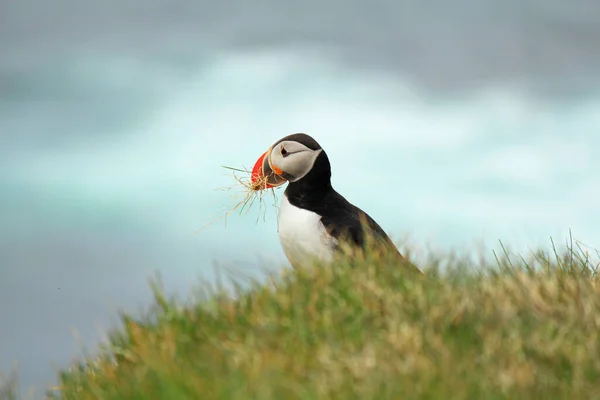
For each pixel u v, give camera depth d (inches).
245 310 431.8
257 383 361.4
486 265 461.1
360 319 398.9
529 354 377.4
